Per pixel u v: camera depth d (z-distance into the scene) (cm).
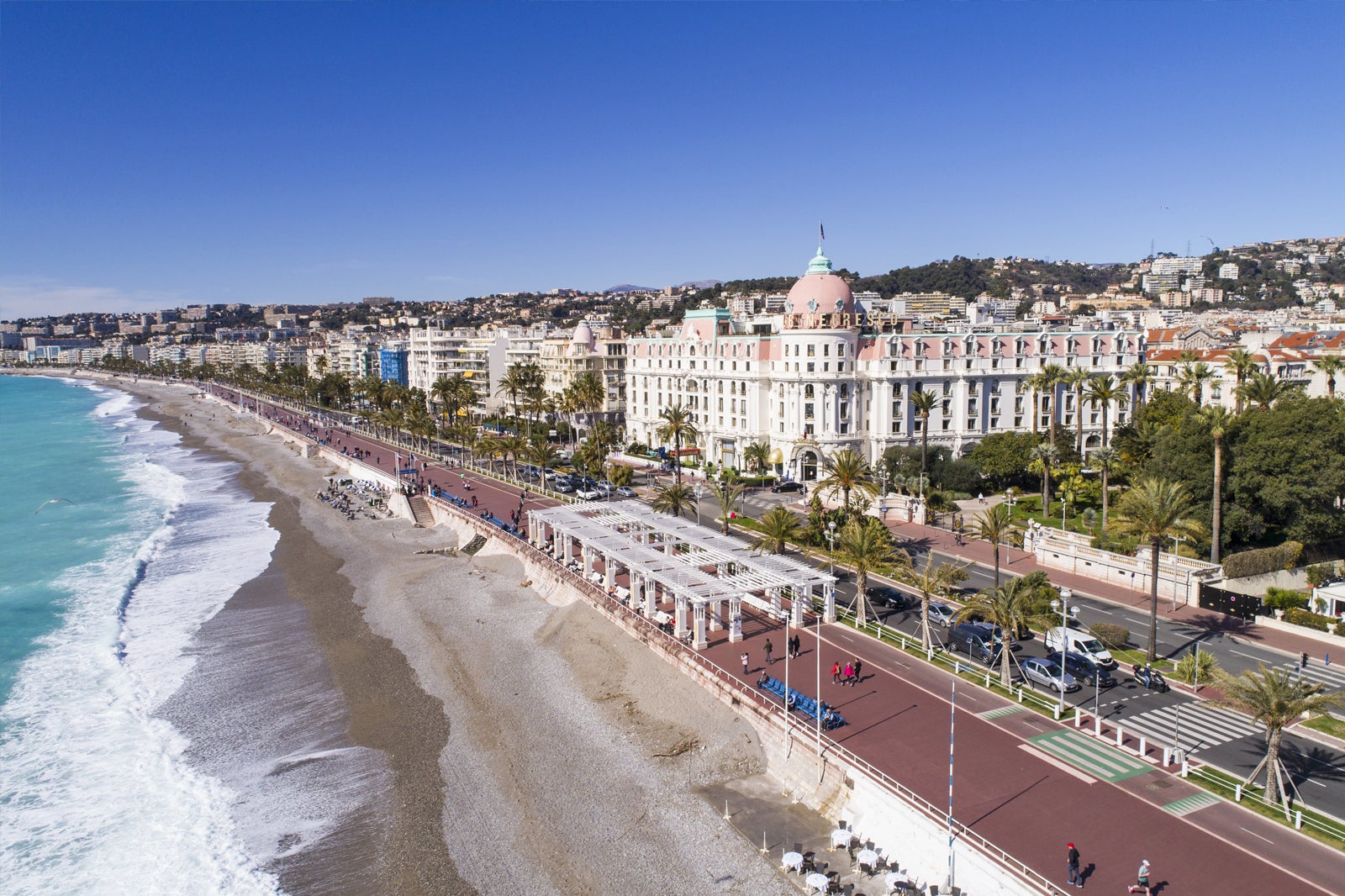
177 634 9588
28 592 11050
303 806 6191
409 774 6556
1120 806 5141
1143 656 7406
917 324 18875
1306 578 9369
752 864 5200
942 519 12381
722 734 6612
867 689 6838
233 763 6806
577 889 5147
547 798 6122
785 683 6506
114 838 5847
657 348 19350
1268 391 10750
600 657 8281
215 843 5781
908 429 15275
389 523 14925
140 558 12656
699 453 17925
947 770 5572
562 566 10588
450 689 7994
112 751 7000
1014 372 15700
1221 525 9569
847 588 9519
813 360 15150
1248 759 5700
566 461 18912
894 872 5000
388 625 9762
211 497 17788
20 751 7006
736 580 8262
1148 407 14200
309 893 5259
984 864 4566
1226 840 4788
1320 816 4988
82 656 8894
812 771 5875
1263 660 7306
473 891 5203
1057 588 8500
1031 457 13200
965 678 7000
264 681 8306
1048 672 6850
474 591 10900
